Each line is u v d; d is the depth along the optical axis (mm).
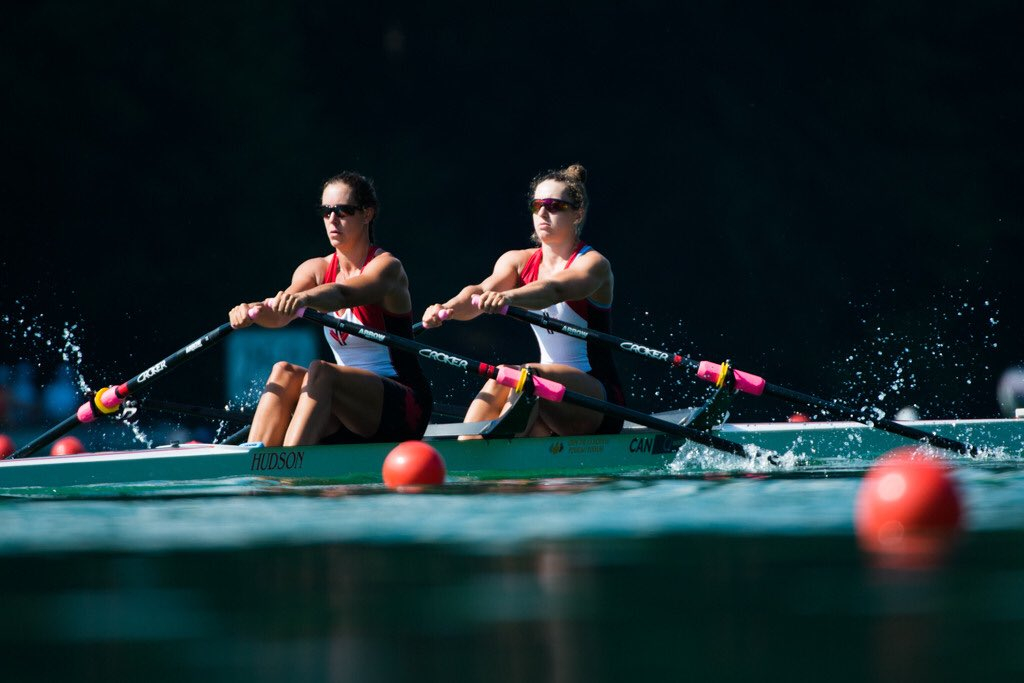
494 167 116750
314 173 104875
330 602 13180
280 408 29266
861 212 113750
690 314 113438
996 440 40156
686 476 28266
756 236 113562
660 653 10953
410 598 13352
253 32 102062
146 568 15312
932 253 111688
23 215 90250
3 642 11648
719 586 13844
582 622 12164
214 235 97938
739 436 35719
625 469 31234
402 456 26016
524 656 10891
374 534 17969
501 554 16094
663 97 116250
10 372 84375
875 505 17031
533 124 117000
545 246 33281
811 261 113438
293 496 23734
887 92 114750
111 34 94562
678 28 116062
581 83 117062
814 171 115000
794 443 36781
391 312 30828
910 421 38938
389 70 116062
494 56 117562
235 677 10258
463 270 111688
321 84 113875
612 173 115625
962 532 16844
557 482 26703
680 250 114062
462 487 25375
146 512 21078
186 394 93938
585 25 116625
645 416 30688
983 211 112625
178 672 10453
